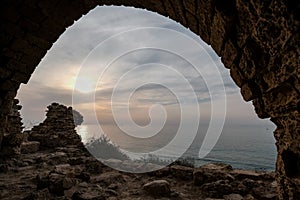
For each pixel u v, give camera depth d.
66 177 5.79
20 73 5.89
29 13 4.94
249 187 5.77
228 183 5.97
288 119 1.72
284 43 1.40
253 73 1.92
